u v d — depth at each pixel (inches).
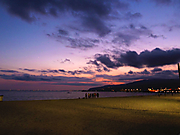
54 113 405.7
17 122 283.3
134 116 376.2
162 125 274.5
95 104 721.0
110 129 243.3
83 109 512.4
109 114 406.3
